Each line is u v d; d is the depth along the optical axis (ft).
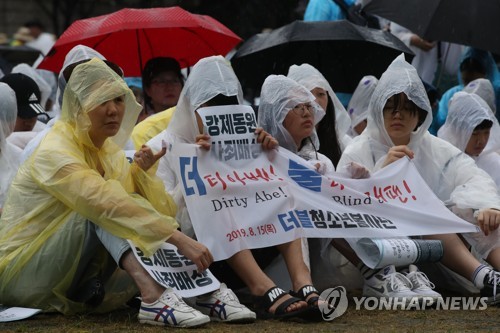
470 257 54.54
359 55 80.07
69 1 150.41
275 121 54.44
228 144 51.83
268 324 46.75
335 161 60.85
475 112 63.82
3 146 62.18
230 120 52.08
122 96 48.44
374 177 54.70
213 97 51.67
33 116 69.00
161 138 53.06
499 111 84.84
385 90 57.16
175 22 73.41
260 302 48.55
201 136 51.37
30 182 48.75
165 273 46.80
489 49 78.18
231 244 49.62
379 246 51.60
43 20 173.68
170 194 51.31
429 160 58.90
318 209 52.31
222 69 52.31
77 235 47.34
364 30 79.92
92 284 47.91
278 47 80.53
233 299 47.34
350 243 52.54
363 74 80.48
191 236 51.67
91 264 48.98
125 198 46.14
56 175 46.91
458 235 57.88
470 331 44.52
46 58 74.38
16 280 48.52
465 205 56.13
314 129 56.44
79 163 47.21
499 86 84.53
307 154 55.83
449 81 91.50
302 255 51.39
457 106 64.59
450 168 58.75
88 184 46.26
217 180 50.85
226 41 77.51
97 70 47.98
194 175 50.70
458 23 78.48
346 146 61.26
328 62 80.48
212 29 75.05
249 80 82.23
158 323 45.73
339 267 56.59
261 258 53.26
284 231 50.78
